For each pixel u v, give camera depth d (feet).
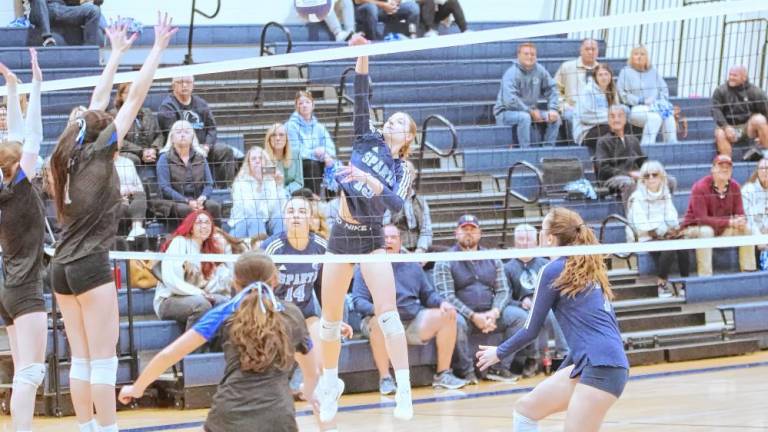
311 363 21.76
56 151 22.33
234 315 18.75
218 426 18.56
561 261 22.13
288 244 31.76
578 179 45.83
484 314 39.01
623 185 45.83
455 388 38.09
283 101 47.67
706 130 53.72
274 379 18.75
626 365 21.58
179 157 38.88
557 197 45.80
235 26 53.98
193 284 36.63
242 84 47.91
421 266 39.52
